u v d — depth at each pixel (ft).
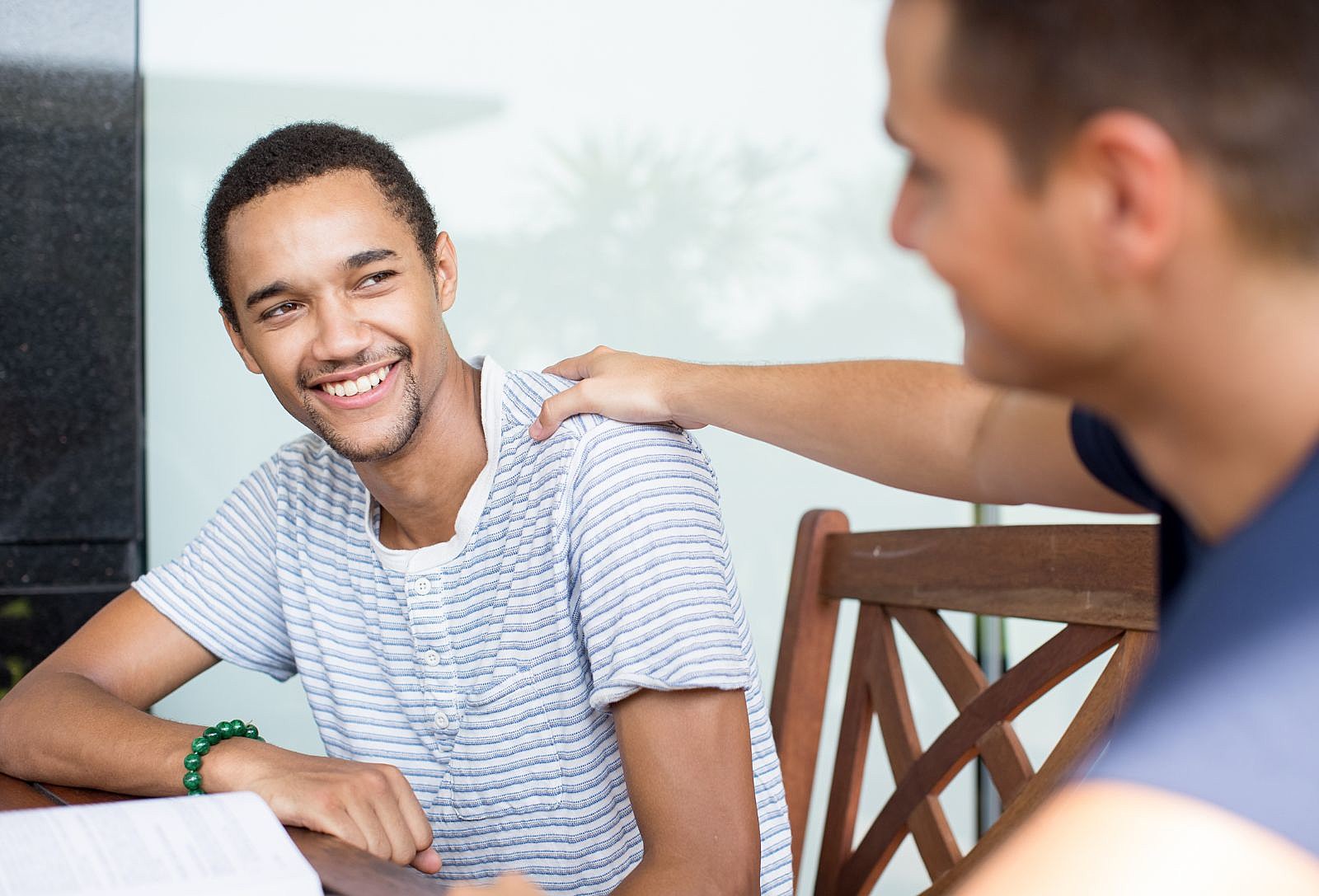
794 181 6.67
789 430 3.02
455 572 3.45
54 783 3.25
